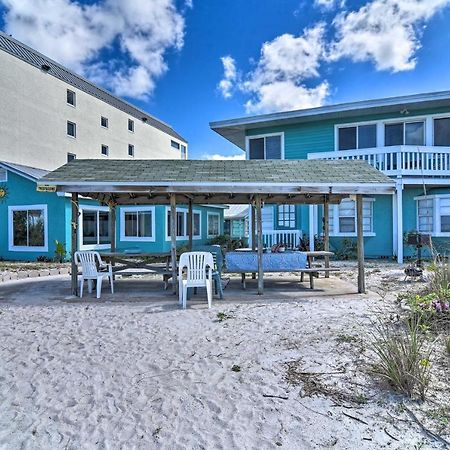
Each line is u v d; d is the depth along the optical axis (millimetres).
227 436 2672
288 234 14875
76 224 7906
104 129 28188
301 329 5078
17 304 6953
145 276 10914
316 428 2730
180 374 3701
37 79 22000
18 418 2949
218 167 8656
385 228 14461
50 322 5656
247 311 6188
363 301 6848
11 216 16109
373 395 3168
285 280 9789
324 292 7879
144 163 9000
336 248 14789
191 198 10367
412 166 13125
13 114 20266
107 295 7773
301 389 3330
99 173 7930
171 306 6648
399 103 13305
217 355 4184
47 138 22688
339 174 8008
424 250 13891
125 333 5043
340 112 14172
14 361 4074
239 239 24078
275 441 2596
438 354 3908
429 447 2473
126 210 18125
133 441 2641
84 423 2869
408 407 2951
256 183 7410
